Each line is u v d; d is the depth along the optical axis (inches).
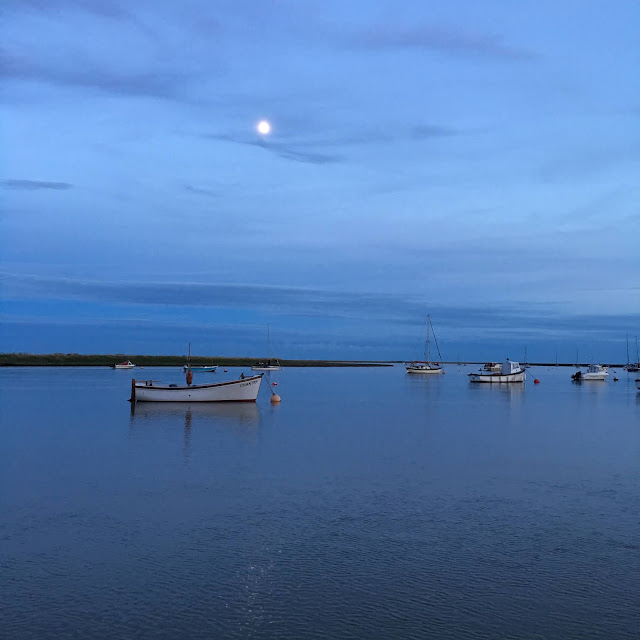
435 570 623.8
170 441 1423.5
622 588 585.6
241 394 2475.4
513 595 569.6
